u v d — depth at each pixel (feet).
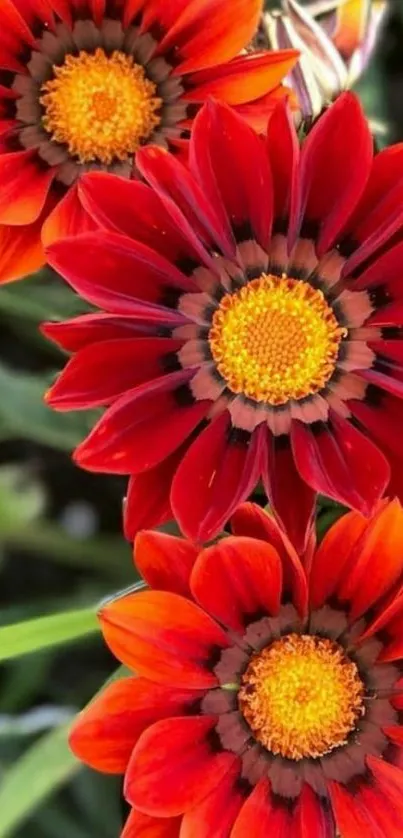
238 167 1.11
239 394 1.16
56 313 1.38
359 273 1.16
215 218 1.12
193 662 1.11
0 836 1.24
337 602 1.15
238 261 1.16
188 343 1.15
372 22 1.20
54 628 1.18
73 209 1.16
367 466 1.13
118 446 1.10
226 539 1.09
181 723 1.11
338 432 1.15
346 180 1.11
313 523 1.13
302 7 1.22
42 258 1.16
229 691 1.15
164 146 1.18
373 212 1.13
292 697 1.15
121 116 1.18
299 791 1.15
